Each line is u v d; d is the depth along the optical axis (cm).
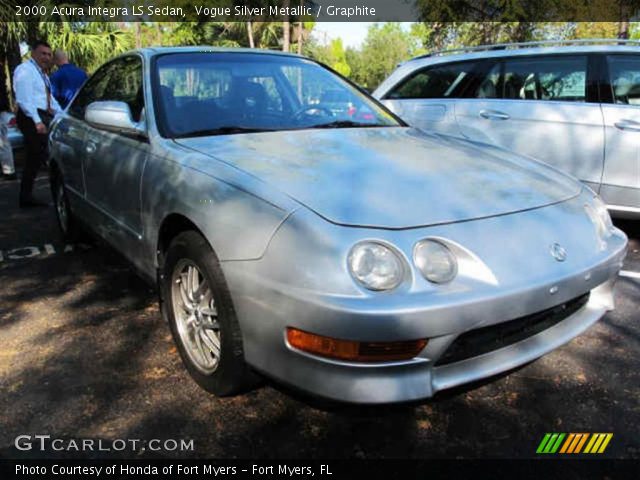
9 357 265
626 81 436
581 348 278
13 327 296
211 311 224
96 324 300
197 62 312
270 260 188
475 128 490
